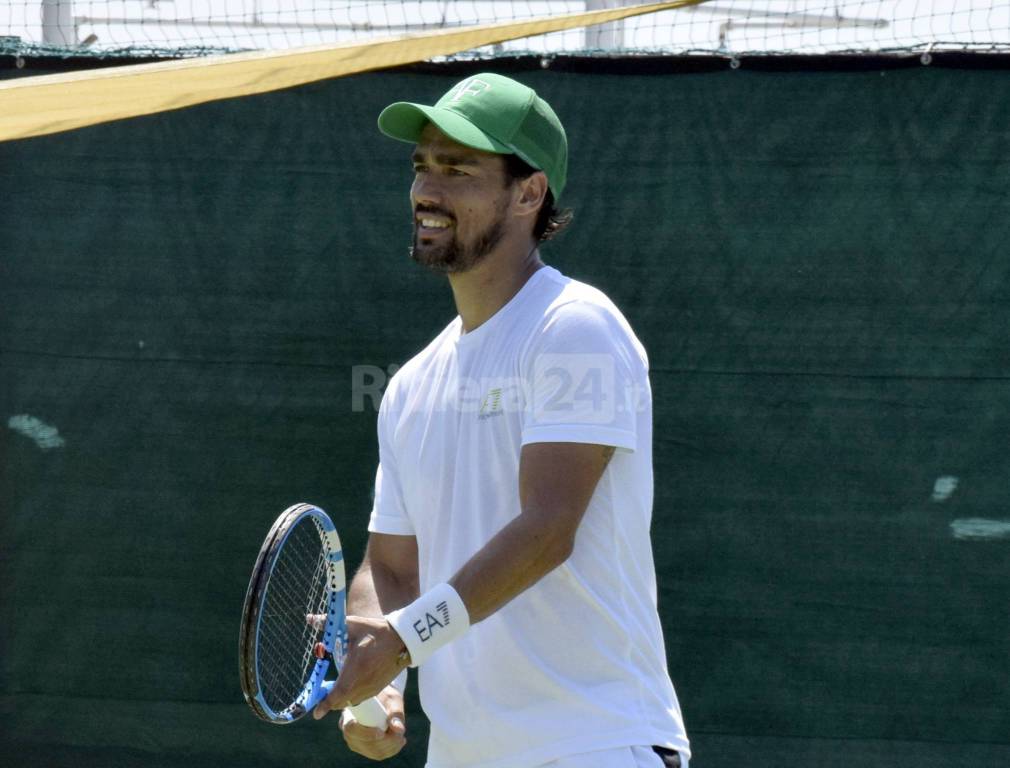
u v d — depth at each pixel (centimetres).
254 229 1497
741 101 1450
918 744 1446
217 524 1507
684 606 1462
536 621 841
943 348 1435
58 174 1509
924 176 1434
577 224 1464
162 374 1507
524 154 877
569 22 1159
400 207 1487
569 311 836
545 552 791
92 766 1515
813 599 1452
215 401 1503
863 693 1451
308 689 852
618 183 1462
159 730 1512
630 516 853
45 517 1518
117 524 1513
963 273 1434
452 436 876
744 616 1457
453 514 870
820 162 1443
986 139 1428
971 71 1428
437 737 888
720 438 1455
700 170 1453
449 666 880
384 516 960
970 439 1435
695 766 1462
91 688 1516
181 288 1503
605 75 1462
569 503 798
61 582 1518
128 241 1507
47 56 1487
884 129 1438
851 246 1442
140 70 945
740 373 1453
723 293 1453
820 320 1445
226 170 1498
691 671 1462
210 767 1509
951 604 1441
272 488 1502
